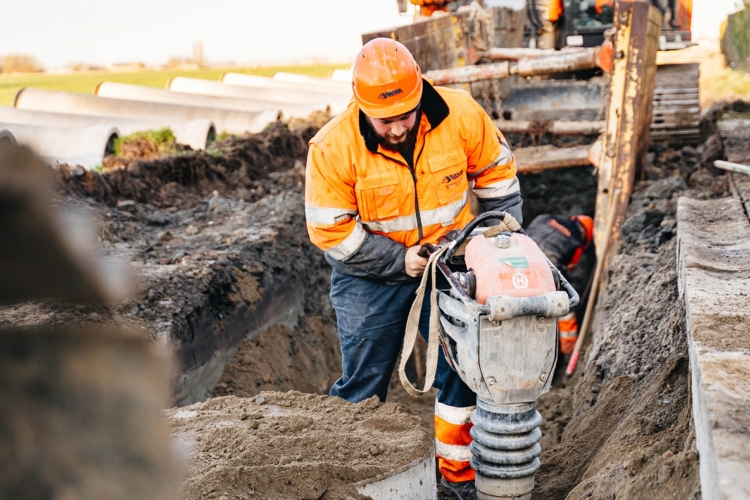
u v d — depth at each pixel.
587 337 5.68
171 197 7.02
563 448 3.69
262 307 5.23
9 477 0.60
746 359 2.30
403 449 2.66
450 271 2.81
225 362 4.67
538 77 8.96
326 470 2.43
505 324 2.43
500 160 3.29
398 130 2.93
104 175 6.46
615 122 5.79
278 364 5.11
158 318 4.05
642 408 3.11
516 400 2.51
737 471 1.60
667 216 5.77
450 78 6.04
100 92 14.02
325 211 3.12
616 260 5.54
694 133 8.89
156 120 9.87
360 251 3.16
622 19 5.59
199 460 2.47
